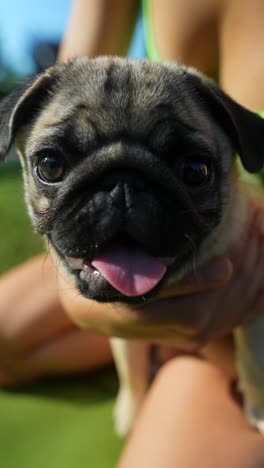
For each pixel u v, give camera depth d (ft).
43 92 0.90
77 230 0.77
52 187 0.82
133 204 0.75
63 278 0.98
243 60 1.29
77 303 1.03
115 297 0.78
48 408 1.26
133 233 0.75
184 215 0.78
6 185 2.95
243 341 0.99
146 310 0.95
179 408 1.01
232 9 1.33
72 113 0.82
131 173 0.76
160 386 1.09
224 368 1.10
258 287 0.99
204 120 0.86
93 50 1.56
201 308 0.95
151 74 0.86
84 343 1.35
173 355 1.21
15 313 1.32
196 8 1.37
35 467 1.09
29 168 0.88
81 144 0.80
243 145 0.87
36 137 0.85
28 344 1.31
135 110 0.80
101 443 1.14
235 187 0.92
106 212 0.75
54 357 1.33
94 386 1.35
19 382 1.35
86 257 0.77
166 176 0.77
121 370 1.18
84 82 0.86
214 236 0.89
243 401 1.05
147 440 0.97
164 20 1.43
